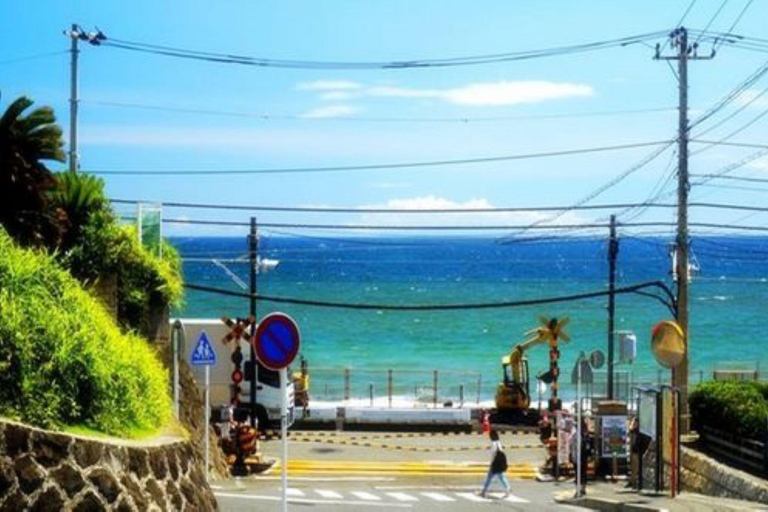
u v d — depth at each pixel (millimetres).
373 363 94000
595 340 107625
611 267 44188
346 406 48281
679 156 34531
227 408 33469
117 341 13859
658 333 28609
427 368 90000
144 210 25297
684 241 34562
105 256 22688
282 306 146125
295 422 44625
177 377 24781
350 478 31156
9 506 10438
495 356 98500
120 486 11688
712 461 27906
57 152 19469
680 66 34125
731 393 29672
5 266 12344
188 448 14156
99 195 23266
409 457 36094
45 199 20094
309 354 100750
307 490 27109
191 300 153750
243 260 42562
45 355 11844
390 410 45000
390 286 174000
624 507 22688
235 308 143375
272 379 42594
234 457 32031
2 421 10719
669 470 26156
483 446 39531
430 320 129250
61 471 11062
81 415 12266
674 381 33250
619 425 32125
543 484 30594
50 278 13172
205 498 13961
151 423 13945
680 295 34469
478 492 28250
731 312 139625
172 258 26328
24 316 11828
